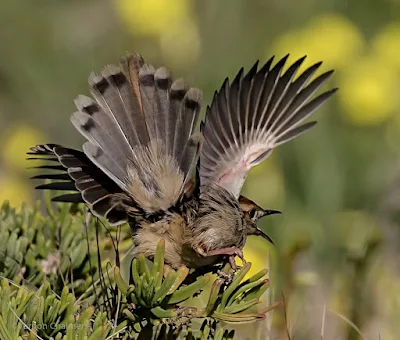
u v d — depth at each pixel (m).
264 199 14.05
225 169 8.55
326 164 14.63
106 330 7.39
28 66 17.98
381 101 15.32
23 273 8.77
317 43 15.67
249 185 14.14
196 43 16.84
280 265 11.61
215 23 17.66
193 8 17.23
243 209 8.39
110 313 7.99
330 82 15.57
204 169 8.51
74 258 8.84
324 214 13.98
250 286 7.57
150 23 16.69
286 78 8.88
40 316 7.43
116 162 7.60
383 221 14.21
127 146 7.64
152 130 7.69
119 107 7.68
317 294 10.85
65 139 17.23
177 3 16.69
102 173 7.71
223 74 16.75
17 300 7.46
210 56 17.20
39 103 17.70
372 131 15.38
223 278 7.80
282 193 14.11
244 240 7.99
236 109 8.75
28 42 18.42
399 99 15.52
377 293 10.80
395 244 13.20
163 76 7.75
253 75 8.87
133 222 7.84
